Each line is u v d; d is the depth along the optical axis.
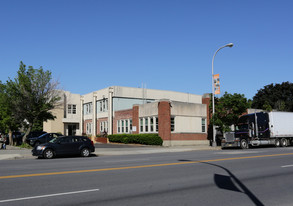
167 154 21.47
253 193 7.87
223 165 13.65
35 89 27.95
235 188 8.50
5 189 8.34
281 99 65.38
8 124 29.20
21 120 29.31
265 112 29.81
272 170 12.05
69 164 14.88
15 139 32.91
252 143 28.78
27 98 27.45
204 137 35.28
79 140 20.30
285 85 65.56
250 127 28.92
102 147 29.39
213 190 8.22
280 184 9.12
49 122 46.75
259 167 12.95
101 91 44.94
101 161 16.45
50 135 30.48
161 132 31.67
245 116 29.53
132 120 36.84
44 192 7.95
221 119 29.97
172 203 6.79
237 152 22.22
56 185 8.92
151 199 7.16
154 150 25.47
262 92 69.19
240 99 29.00
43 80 28.55
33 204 6.68
